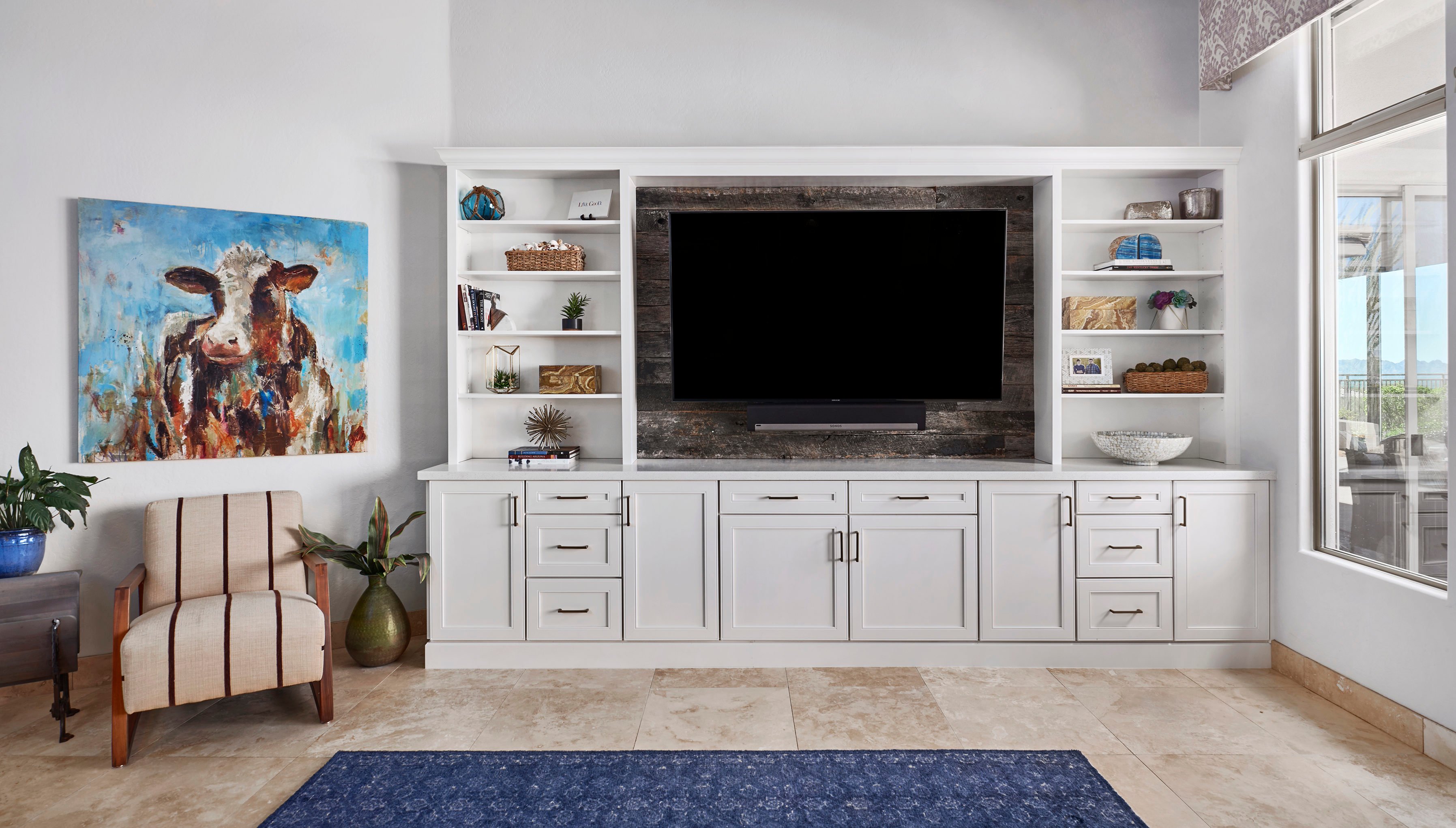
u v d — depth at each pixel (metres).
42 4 2.97
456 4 3.56
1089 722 2.60
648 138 3.57
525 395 3.35
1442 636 2.32
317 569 2.71
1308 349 2.95
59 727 2.62
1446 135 2.35
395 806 2.09
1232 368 3.34
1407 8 2.53
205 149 3.18
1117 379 3.61
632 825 2.00
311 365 3.35
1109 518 3.10
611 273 3.35
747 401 3.48
